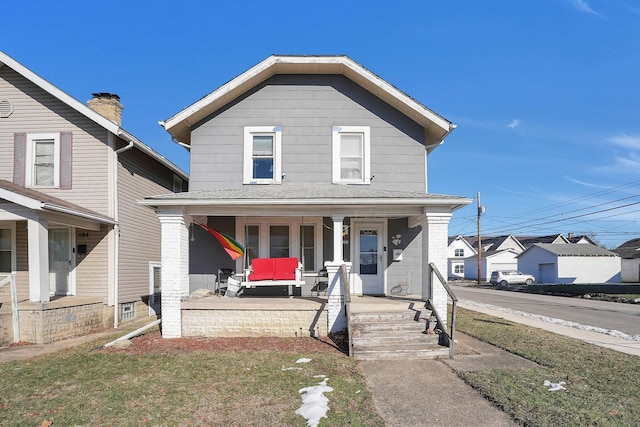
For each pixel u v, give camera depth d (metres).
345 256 12.55
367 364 7.67
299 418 5.14
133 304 14.20
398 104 12.12
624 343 9.77
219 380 6.58
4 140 12.98
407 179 12.18
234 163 12.09
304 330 10.07
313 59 11.75
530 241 66.88
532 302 22.20
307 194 10.59
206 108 11.88
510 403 5.59
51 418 5.16
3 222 12.91
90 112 12.45
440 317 9.98
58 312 10.80
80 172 12.93
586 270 42.75
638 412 5.30
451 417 5.27
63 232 13.02
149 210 15.48
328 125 12.29
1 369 7.49
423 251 10.93
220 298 11.05
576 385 6.38
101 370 7.23
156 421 5.05
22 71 12.34
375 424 4.99
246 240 12.50
